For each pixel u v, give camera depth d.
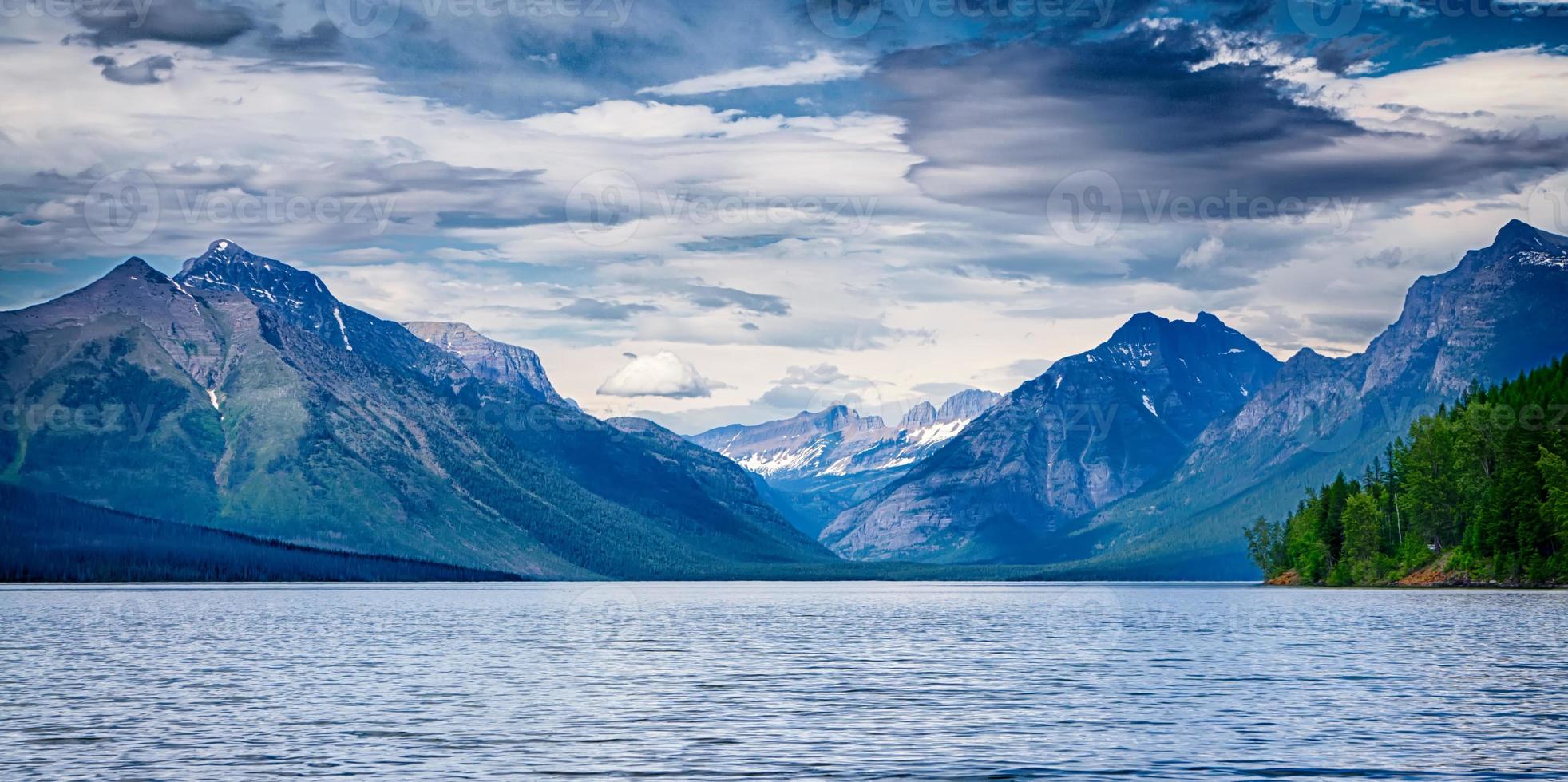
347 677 99.44
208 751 63.97
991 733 69.69
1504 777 56.91
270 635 152.38
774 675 101.31
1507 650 113.50
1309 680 92.69
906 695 86.69
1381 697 82.62
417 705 81.56
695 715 76.94
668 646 134.62
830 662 114.38
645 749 64.69
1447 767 59.09
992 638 148.38
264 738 67.81
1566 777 56.84
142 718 75.12
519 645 136.38
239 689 90.50
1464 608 184.50
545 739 67.75
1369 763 60.09
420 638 148.62
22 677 98.25
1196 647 125.44
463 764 60.75
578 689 90.50
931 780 57.19
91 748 64.56
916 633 161.25
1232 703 80.50
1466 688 86.81
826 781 57.16
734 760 61.84
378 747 65.25
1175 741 66.25
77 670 104.25
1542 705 78.12
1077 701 82.81
